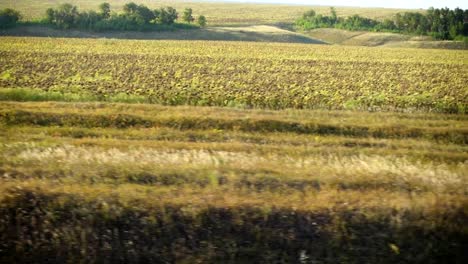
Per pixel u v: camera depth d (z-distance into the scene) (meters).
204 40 81.19
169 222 8.52
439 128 16.95
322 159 12.14
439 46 87.56
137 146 12.97
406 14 107.25
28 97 20.83
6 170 10.15
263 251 8.29
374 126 16.84
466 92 28.53
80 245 8.34
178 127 16.39
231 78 32.03
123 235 8.43
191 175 10.16
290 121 16.86
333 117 18.33
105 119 16.64
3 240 8.36
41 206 8.74
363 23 111.06
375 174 10.52
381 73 38.41
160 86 26.77
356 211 8.77
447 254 8.54
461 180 10.51
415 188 9.94
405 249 8.48
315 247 8.35
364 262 8.30
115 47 54.38
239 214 8.59
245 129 16.42
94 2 152.50
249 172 10.42
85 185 9.47
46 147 12.33
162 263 8.18
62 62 37.97
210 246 8.30
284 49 63.09
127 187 9.41
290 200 8.99
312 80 32.44
